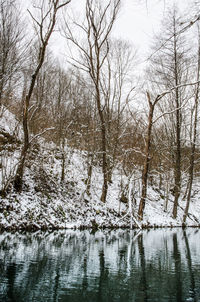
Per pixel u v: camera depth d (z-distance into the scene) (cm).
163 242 1148
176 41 1716
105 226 1508
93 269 655
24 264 653
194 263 770
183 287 554
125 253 873
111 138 2122
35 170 1574
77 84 2291
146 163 1745
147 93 1739
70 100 2217
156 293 514
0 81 1250
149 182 2622
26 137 1344
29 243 906
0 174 1334
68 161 1905
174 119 2192
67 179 1752
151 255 865
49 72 2136
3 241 898
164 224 1838
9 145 1562
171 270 688
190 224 2045
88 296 480
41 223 1234
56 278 569
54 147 2011
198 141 2177
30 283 530
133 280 591
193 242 1188
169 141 2262
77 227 1365
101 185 1970
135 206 1930
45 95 2061
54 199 1468
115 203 1811
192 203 2581
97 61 1725
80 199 1577
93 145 1898
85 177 1906
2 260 675
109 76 2081
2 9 1117
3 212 1145
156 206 2136
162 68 1956
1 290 486
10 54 1244
